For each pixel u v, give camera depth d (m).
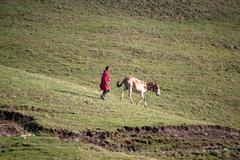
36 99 38.53
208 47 75.69
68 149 28.09
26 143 28.88
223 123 48.97
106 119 35.31
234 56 73.12
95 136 32.22
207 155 32.41
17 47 64.69
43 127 31.89
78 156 27.14
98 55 65.00
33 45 66.25
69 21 79.38
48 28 75.12
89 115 35.94
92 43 69.94
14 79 44.06
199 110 51.41
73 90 44.44
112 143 31.95
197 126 37.88
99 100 41.78
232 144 35.81
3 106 35.88
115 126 33.91
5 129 31.70
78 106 38.03
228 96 57.25
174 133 35.72
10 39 68.12
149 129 34.94
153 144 33.12
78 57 63.22
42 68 57.69
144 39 75.00
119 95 51.16
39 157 26.69
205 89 58.41
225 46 77.00
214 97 56.31
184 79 60.91
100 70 59.59
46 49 64.94
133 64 63.47
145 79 58.91
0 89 39.78
